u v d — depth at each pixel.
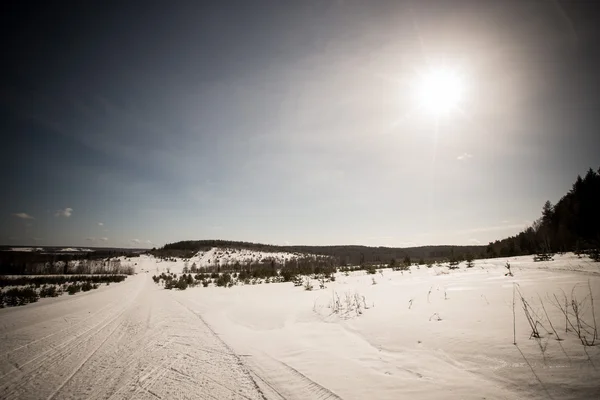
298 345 5.59
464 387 3.09
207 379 4.30
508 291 7.11
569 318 4.49
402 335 5.11
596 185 31.28
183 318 10.01
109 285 37.69
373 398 3.17
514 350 3.68
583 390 2.59
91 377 4.61
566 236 26.25
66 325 9.43
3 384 4.41
